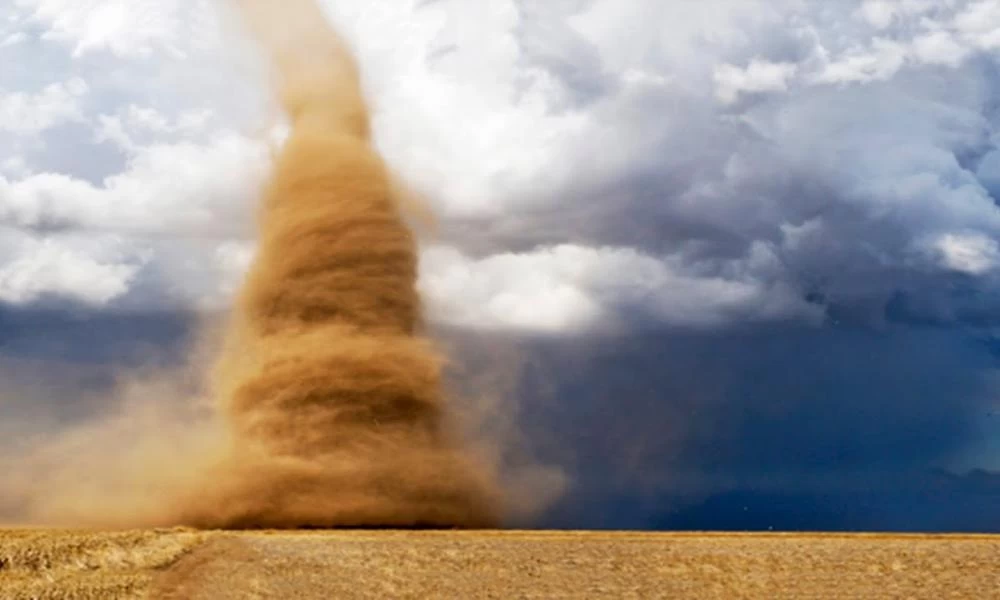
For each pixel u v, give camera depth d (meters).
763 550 49.81
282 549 50.28
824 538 64.50
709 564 44.72
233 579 39.44
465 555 47.62
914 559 46.34
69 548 40.66
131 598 33.44
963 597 36.47
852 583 39.84
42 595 31.72
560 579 40.59
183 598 34.28
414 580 40.09
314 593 36.62
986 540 62.16
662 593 37.28
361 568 43.19
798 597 36.50
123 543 44.88
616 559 46.28
